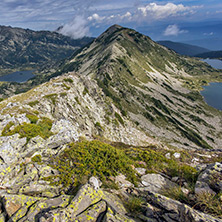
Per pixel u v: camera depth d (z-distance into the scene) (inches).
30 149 508.4
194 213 271.7
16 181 403.2
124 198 359.9
